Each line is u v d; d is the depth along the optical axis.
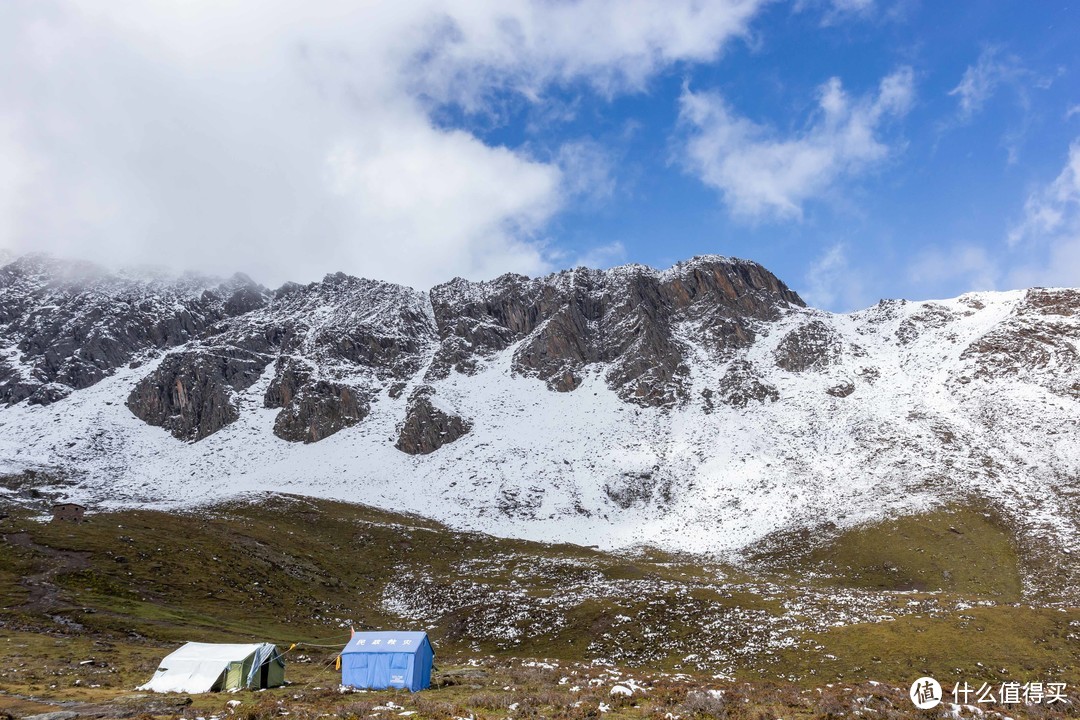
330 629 87.44
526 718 31.61
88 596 80.94
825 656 66.25
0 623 66.88
